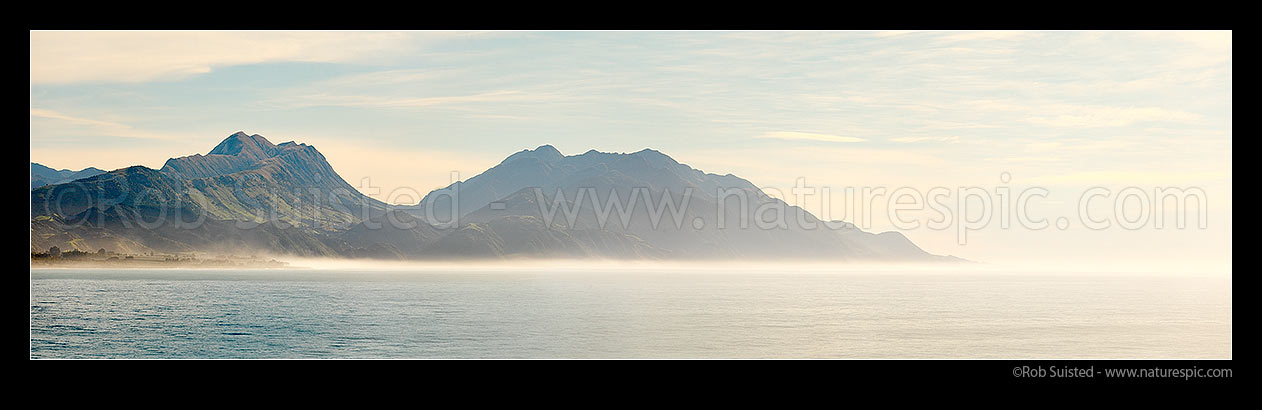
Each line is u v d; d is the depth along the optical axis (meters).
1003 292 176.62
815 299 146.62
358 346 73.00
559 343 74.25
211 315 106.00
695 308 119.88
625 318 100.88
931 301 140.50
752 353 67.69
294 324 93.38
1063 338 79.81
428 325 91.56
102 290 162.75
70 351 72.12
